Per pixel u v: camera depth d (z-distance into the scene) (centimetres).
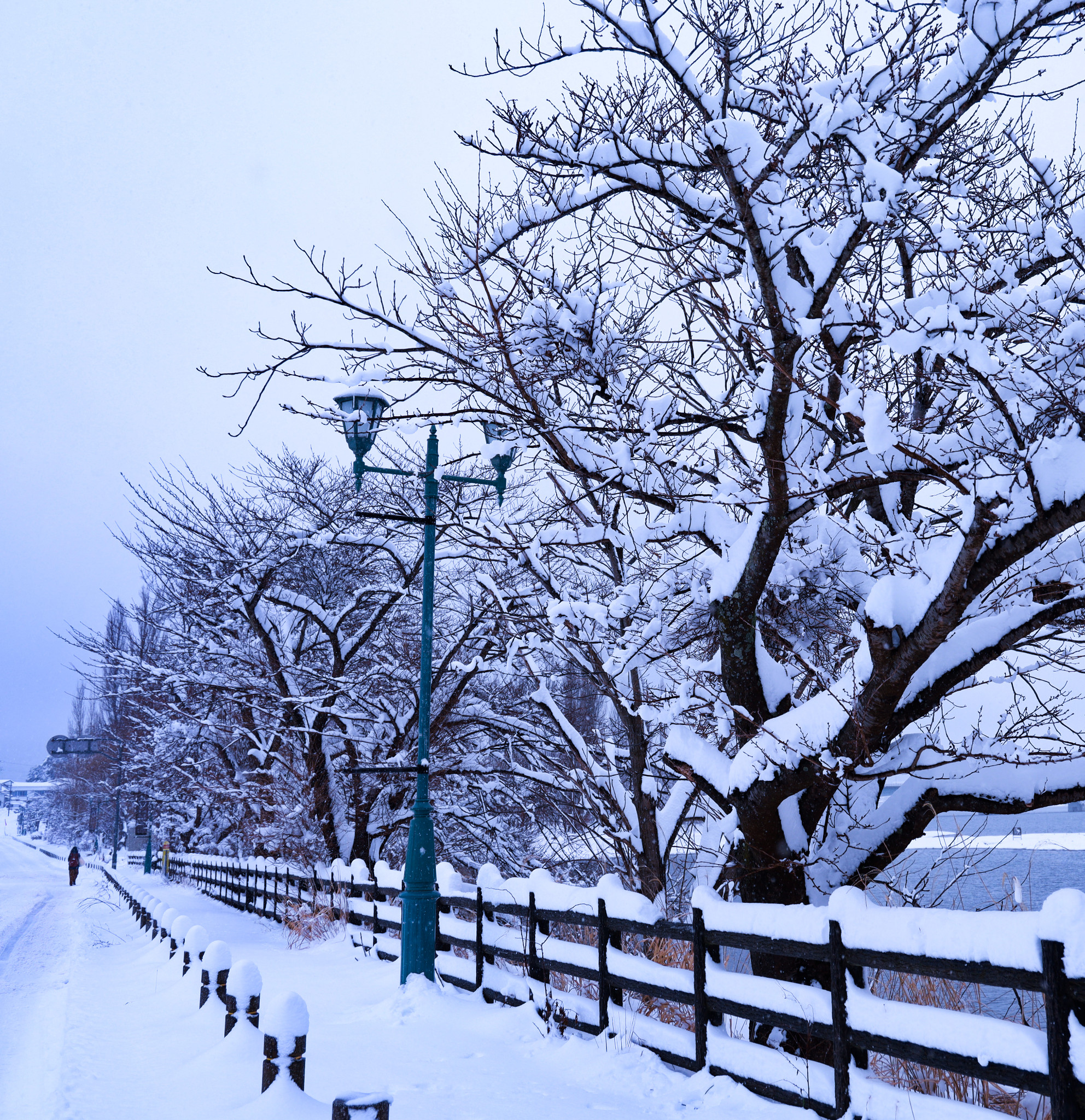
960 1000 602
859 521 812
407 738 1842
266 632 1973
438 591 1973
